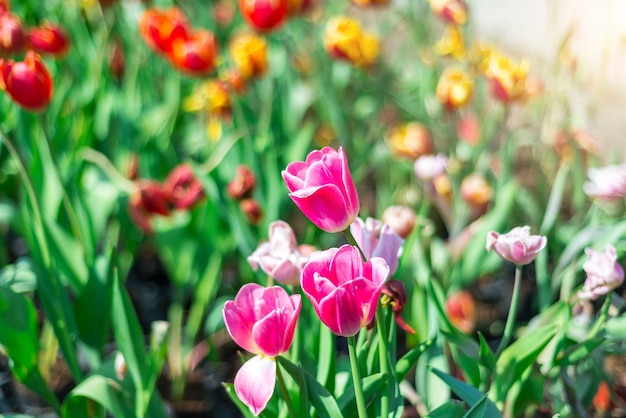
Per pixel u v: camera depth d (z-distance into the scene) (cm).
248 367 92
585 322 133
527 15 238
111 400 120
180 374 166
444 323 115
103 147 202
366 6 208
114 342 180
